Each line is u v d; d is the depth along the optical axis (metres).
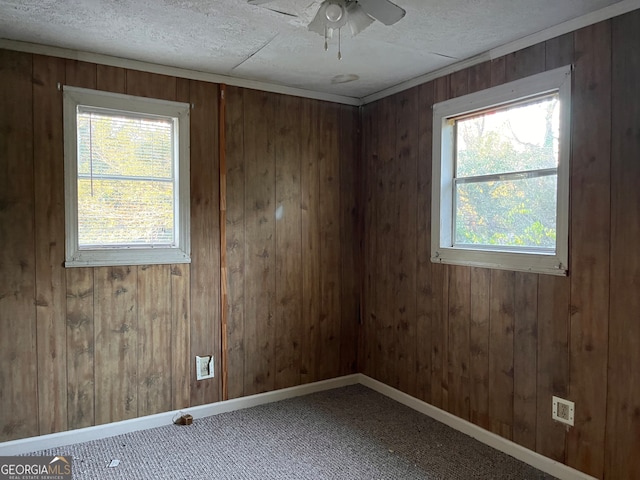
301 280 3.71
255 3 1.82
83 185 2.90
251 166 3.45
